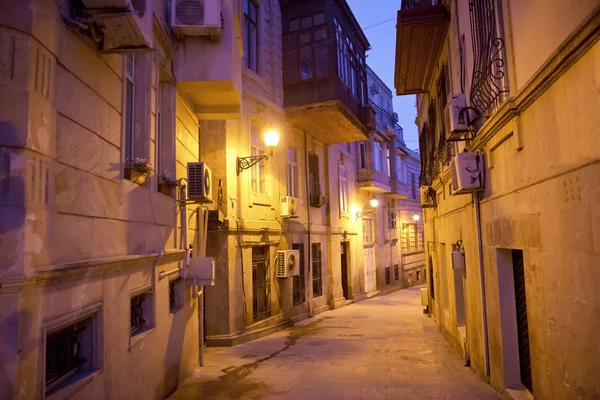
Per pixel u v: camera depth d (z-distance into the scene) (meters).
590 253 3.18
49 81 3.13
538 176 4.17
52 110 3.17
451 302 9.65
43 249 2.98
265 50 12.57
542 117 4.03
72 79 3.51
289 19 13.62
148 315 5.43
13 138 2.81
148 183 5.41
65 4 3.41
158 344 5.60
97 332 3.88
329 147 17.56
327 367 7.91
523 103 4.40
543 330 4.25
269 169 12.41
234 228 10.38
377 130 21.89
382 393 6.28
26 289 2.79
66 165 3.36
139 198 4.98
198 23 6.31
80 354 3.79
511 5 4.84
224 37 6.72
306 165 15.27
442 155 9.48
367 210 22.08
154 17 5.47
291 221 13.73
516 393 5.37
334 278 17.22
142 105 5.33
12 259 2.72
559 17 3.60
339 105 12.80
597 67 2.95
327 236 17.05
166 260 6.07
